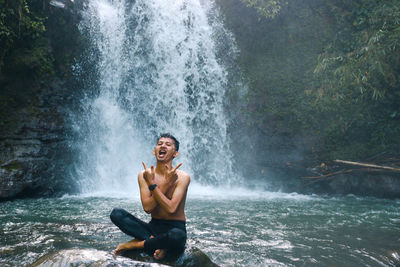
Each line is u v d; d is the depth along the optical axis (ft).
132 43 42.27
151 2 43.96
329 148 39.01
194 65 44.78
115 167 38.34
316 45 42.68
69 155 34.40
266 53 44.37
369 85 35.63
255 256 12.78
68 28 36.60
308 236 16.22
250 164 40.52
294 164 38.86
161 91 42.57
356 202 29.12
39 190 30.40
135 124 41.01
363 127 38.70
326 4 43.65
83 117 36.73
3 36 30.78
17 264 11.00
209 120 43.42
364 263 12.34
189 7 46.19
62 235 14.84
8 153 29.76
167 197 10.65
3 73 31.50
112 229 16.20
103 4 41.34
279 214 22.45
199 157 42.19
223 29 45.80
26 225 17.15
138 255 10.50
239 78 43.86
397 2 35.29
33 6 33.83
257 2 44.29
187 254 10.65
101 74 39.32
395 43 32.71
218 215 21.72
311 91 39.60
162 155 10.81
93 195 32.07
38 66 33.22
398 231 17.43
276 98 42.04
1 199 27.40
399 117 37.50
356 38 39.73
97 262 9.39
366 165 33.86
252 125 41.81
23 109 32.24
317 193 35.53
